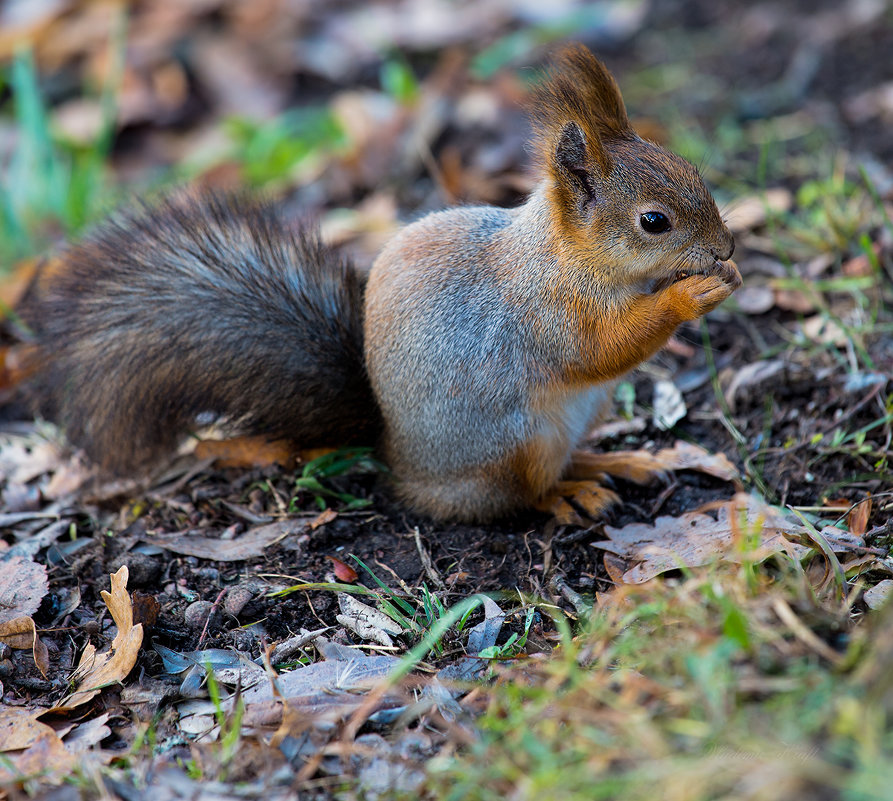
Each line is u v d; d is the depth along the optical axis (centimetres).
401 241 914
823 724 524
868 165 1263
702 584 634
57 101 1677
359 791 604
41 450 1023
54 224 1373
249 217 979
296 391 935
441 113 1437
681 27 1703
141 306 922
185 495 927
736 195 1260
